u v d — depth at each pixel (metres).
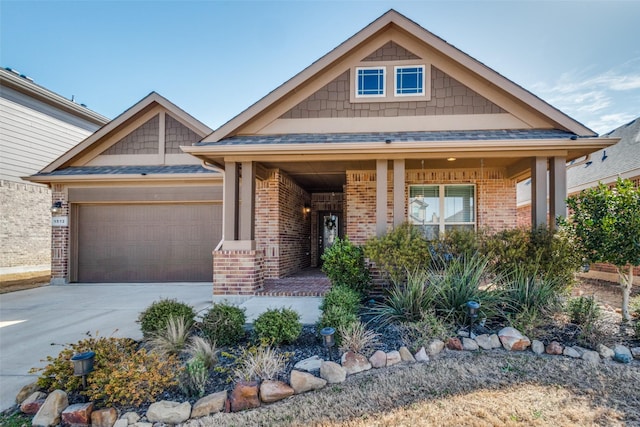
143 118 11.96
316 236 14.57
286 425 3.32
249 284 7.62
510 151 7.12
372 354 4.43
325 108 8.22
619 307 6.80
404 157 7.35
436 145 6.88
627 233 5.00
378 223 7.39
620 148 12.37
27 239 14.73
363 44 8.20
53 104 15.83
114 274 11.48
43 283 11.64
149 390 3.60
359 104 8.16
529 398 3.66
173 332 4.63
